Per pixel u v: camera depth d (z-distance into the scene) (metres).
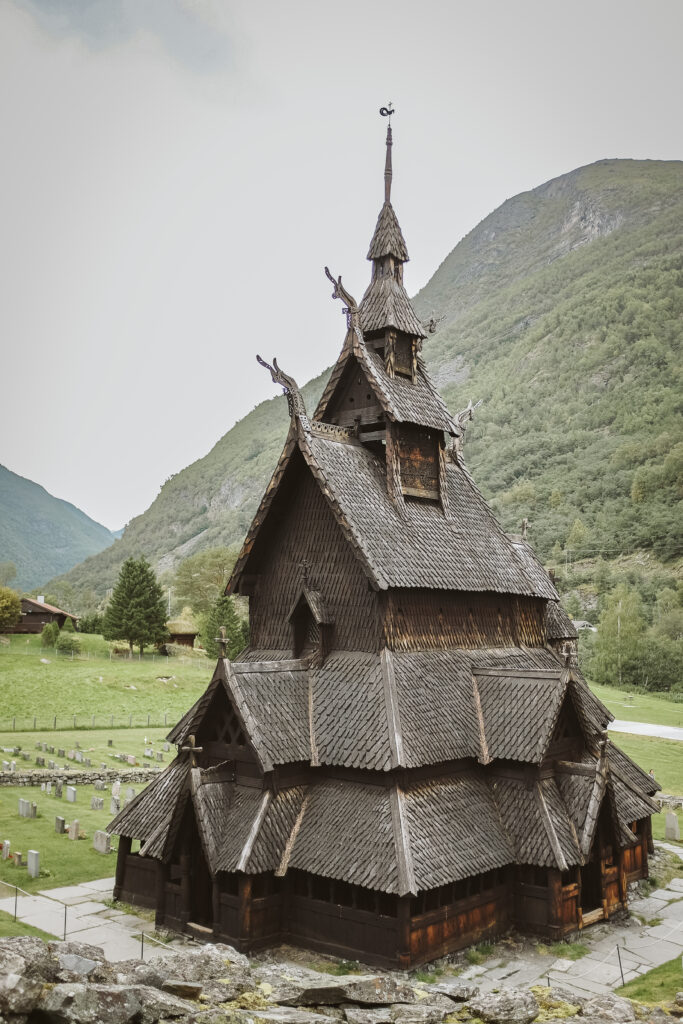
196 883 31.14
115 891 34.00
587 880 33.22
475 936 29.55
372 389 36.31
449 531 37.34
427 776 30.84
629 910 33.81
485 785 32.66
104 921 31.64
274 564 36.16
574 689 33.25
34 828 45.22
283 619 35.44
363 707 31.31
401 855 27.62
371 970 27.56
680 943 30.64
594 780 31.98
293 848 29.56
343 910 28.52
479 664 35.94
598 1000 18.77
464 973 27.75
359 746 30.27
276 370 34.91
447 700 32.94
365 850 28.34
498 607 38.97
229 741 31.55
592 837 30.98
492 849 30.30
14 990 12.93
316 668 33.31
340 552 34.00
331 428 35.69
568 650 42.09
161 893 31.00
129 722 85.31
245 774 30.97
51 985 13.80
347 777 30.70
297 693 32.41
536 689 33.16
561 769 32.84
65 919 29.95
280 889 29.94
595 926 32.22
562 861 29.94
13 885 35.34
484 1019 17.58
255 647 36.22
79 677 103.12
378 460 36.62
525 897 31.09
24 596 156.50
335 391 37.16
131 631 121.12
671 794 60.03
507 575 38.78
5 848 39.62
